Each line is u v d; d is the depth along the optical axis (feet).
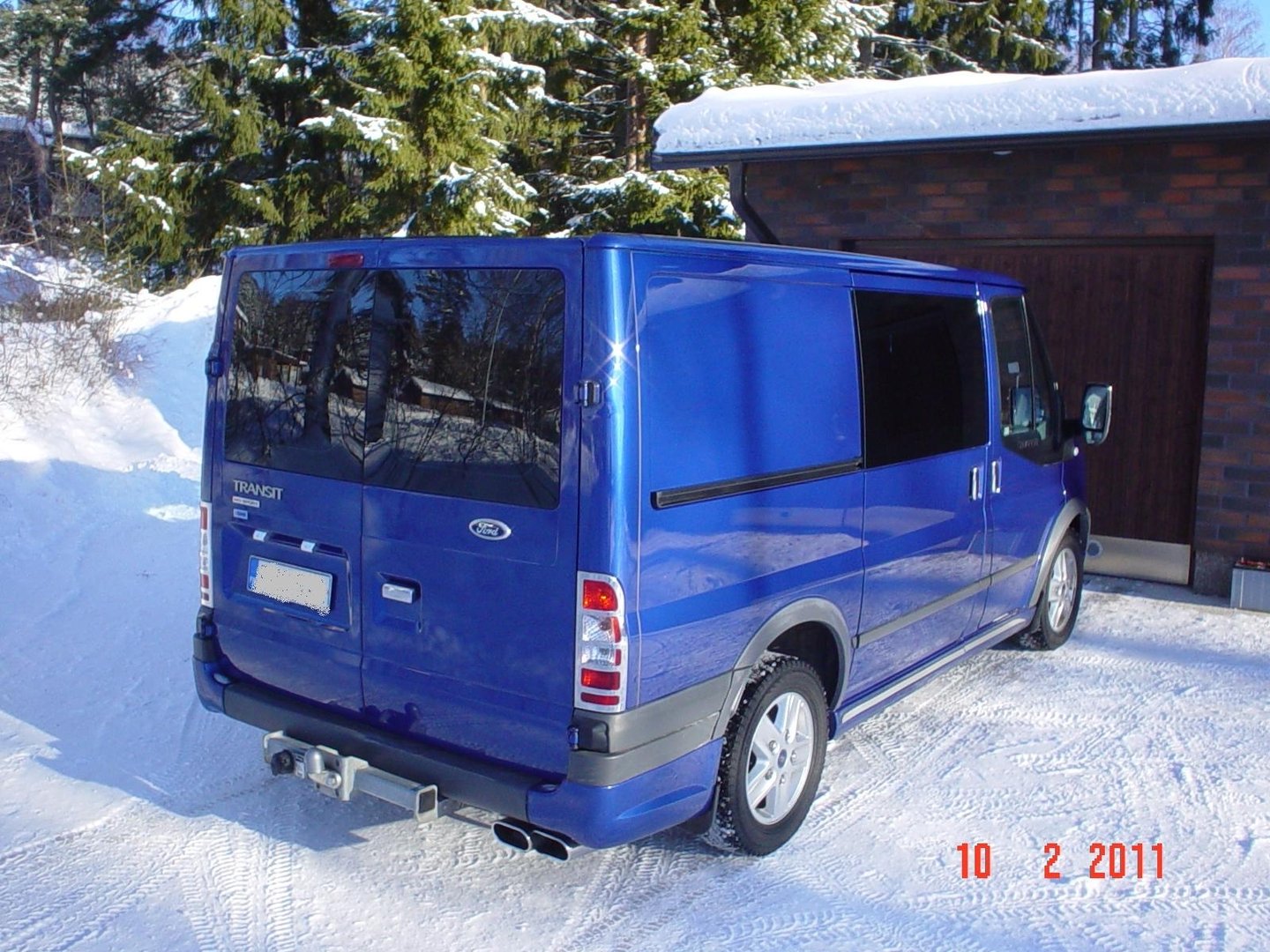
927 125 24.00
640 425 10.75
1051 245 25.89
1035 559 19.35
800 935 11.72
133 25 87.45
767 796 13.23
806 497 13.01
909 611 15.51
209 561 14.14
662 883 12.76
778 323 12.67
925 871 13.03
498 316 11.23
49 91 103.55
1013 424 18.12
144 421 37.47
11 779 15.05
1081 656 20.53
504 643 11.24
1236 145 22.68
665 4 57.36
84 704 17.65
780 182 27.94
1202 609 23.29
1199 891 12.61
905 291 15.23
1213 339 23.35
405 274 11.96
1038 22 88.99
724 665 12.00
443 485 11.60
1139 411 25.46
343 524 12.47
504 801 11.23
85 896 12.32
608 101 65.05
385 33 58.75
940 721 17.46
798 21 60.59
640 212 56.80
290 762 12.76
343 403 12.47
